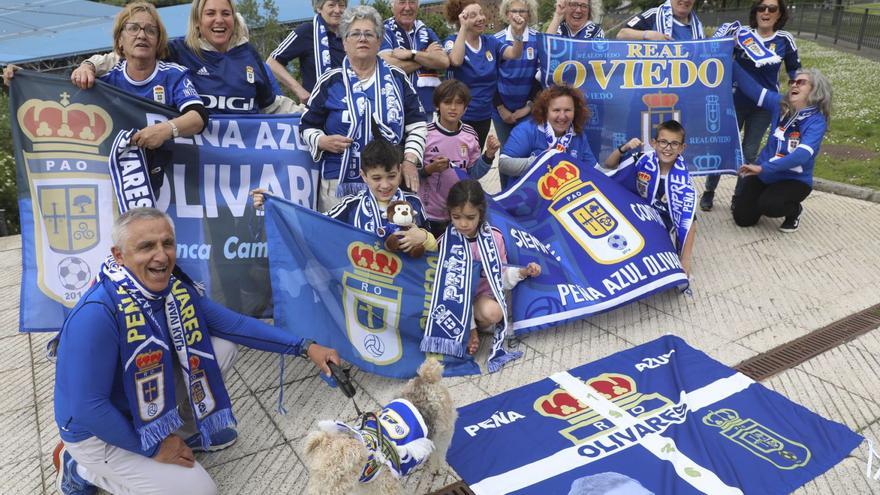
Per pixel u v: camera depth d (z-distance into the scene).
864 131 11.30
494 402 4.15
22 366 4.88
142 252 2.94
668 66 6.78
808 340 4.80
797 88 6.33
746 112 7.31
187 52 4.68
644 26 7.39
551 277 5.06
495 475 3.53
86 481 3.38
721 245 6.56
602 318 5.28
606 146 6.86
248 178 4.79
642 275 5.21
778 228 6.96
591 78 6.73
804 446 3.69
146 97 4.36
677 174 5.59
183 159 4.62
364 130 4.60
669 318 5.22
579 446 3.72
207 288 4.69
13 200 10.10
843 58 19.84
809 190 6.58
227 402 3.60
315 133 4.68
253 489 3.53
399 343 4.48
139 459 3.15
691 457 3.61
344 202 4.54
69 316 2.94
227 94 4.77
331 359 3.55
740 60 7.07
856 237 6.63
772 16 6.81
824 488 3.40
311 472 2.71
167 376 3.17
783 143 6.52
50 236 4.37
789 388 4.25
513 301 4.94
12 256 7.28
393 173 4.34
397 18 6.43
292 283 4.19
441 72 6.71
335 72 4.69
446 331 4.51
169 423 3.17
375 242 4.42
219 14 4.54
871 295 5.42
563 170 5.59
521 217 5.55
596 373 4.44
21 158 4.28
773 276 5.85
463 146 5.43
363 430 2.88
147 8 4.24
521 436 3.83
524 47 6.68
